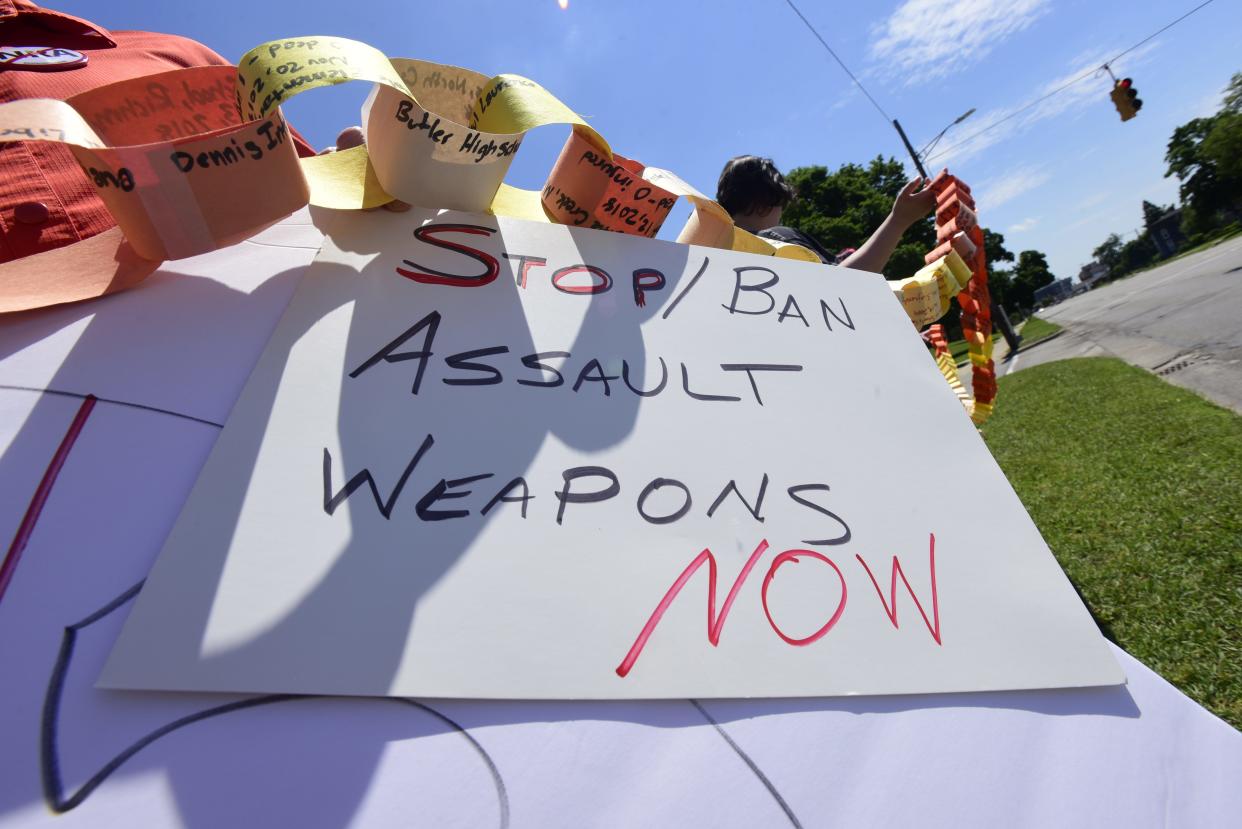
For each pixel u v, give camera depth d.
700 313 0.67
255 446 0.45
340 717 0.36
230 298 0.54
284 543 0.41
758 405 0.61
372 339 0.53
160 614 0.37
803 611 0.48
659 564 0.47
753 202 1.59
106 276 0.53
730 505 0.53
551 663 0.40
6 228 0.57
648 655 0.42
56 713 0.33
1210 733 0.50
